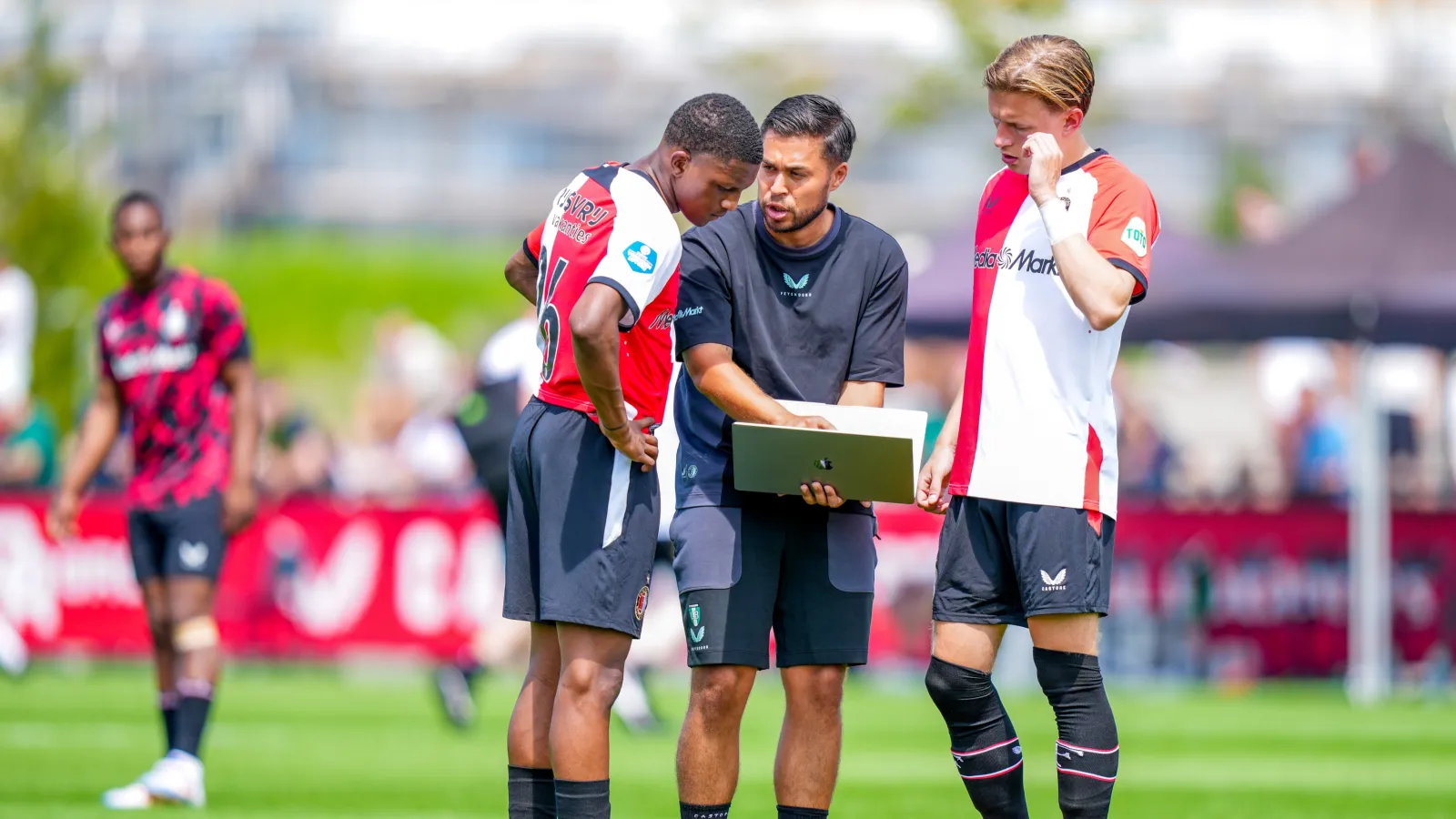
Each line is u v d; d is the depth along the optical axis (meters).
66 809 24.14
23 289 54.66
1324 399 55.16
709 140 17.88
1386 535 48.12
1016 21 81.25
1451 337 45.25
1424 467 54.88
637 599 17.86
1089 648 17.86
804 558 18.59
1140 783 28.72
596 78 160.00
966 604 18.25
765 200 18.17
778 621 18.75
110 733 34.22
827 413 18.17
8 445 53.12
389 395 65.38
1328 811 25.45
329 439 57.22
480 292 116.81
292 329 113.25
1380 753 33.22
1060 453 17.59
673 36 118.19
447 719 37.09
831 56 103.31
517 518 18.50
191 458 26.38
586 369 16.98
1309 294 45.12
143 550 26.45
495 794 26.59
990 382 17.98
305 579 49.91
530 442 18.17
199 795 25.16
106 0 148.38
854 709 42.38
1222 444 85.44
